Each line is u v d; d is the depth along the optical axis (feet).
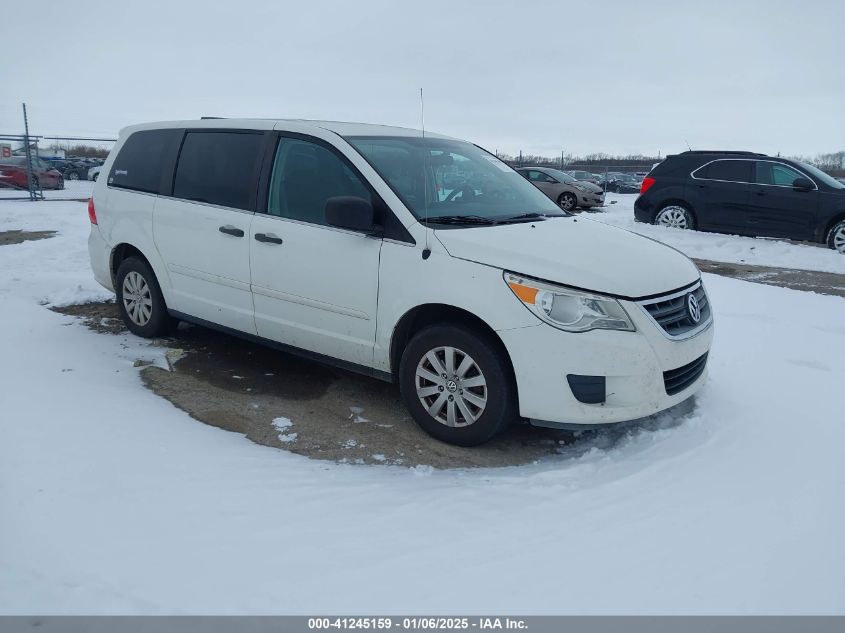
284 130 15.43
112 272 19.34
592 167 133.49
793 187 38.86
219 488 10.72
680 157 43.27
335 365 14.65
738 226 40.78
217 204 16.19
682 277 13.19
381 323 13.38
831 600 8.09
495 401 12.19
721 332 19.80
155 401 14.24
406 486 11.19
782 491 10.73
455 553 9.12
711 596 8.16
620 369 11.62
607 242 13.62
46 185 80.02
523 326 11.73
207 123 17.19
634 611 7.90
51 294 22.80
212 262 16.20
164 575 8.38
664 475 11.38
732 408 14.11
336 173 14.32
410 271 12.87
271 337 15.58
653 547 9.23
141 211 17.88
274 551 9.05
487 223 13.65
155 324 18.19
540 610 7.91
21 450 11.07
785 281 30.14
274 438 13.00
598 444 13.08
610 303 11.64
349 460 12.21
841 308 23.34
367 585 8.36
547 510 10.32
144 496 10.21
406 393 13.32
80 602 7.81
